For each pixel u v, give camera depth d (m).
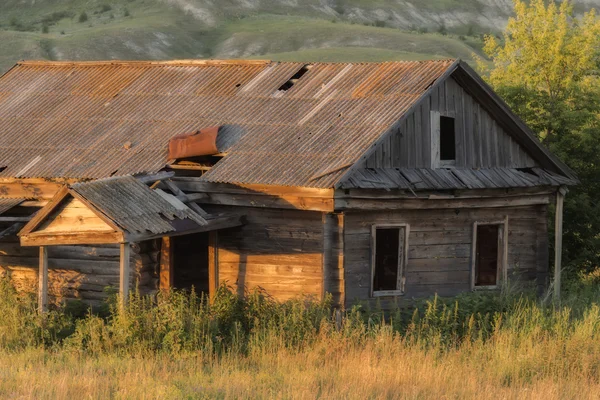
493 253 67.06
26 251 66.88
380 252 61.19
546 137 86.44
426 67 64.62
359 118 61.34
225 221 58.53
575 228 84.50
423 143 62.38
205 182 60.31
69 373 42.84
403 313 58.75
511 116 66.75
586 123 86.12
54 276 65.38
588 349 48.22
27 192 66.50
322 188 55.50
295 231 59.19
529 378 44.69
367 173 58.00
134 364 45.03
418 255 62.12
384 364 45.00
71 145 68.00
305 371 44.00
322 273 57.84
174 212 54.56
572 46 87.62
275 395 38.91
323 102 64.88
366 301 58.91
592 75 92.38
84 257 64.44
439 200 62.16
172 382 41.00
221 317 54.34
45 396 37.62
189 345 48.88
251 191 58.75
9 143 70.00
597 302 63.69
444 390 40.94
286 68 71.25
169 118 68.38
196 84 72.38
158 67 76.38
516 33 91.12
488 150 67.06
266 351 49.03
